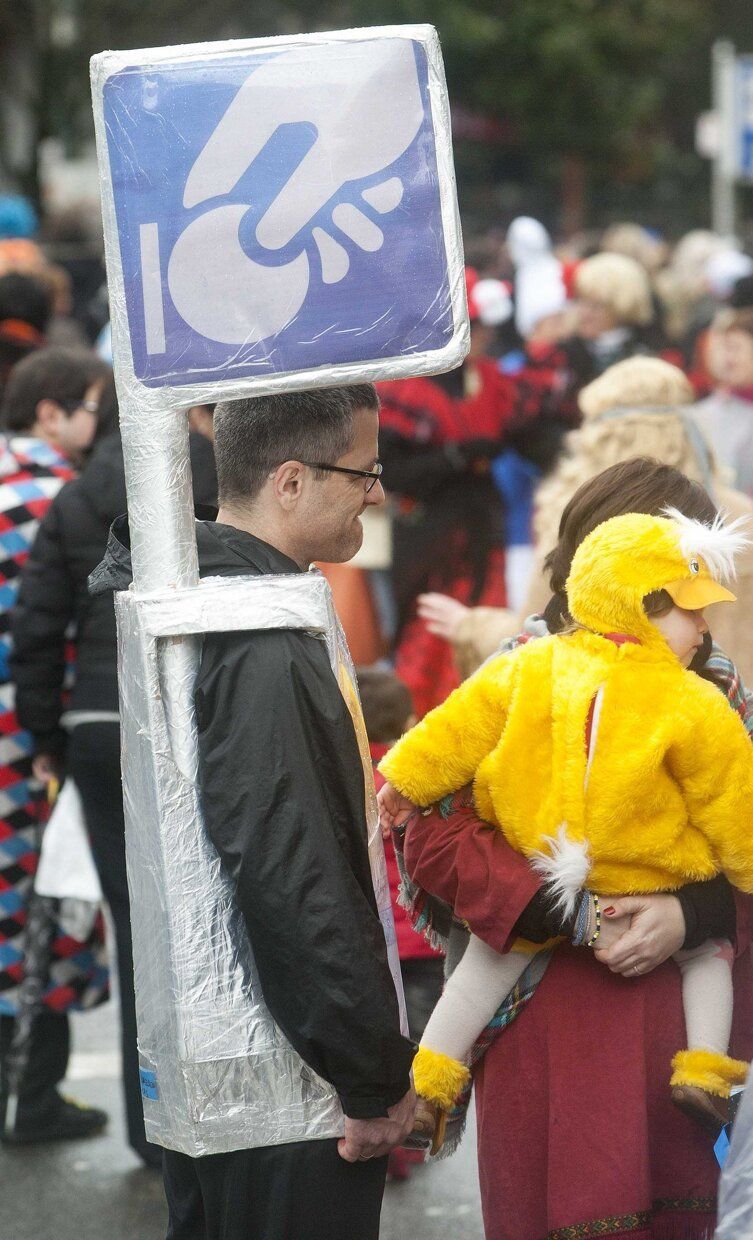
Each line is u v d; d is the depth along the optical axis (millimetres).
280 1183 7641
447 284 7512
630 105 81000
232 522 8211
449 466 20125
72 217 51344
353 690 7871
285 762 7352
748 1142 7453
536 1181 8570
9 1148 14977
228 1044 7539
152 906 7641
